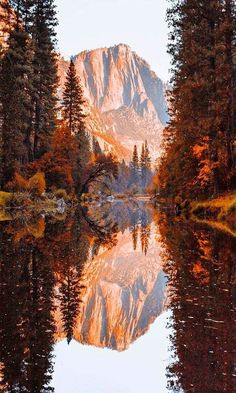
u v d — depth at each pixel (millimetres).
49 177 48469
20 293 10523
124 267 15930
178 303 9312
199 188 35062
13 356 6809
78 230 27875
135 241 24172
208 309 8805
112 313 9781
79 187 63906
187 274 12336
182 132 31953
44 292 10758
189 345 6906
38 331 7898
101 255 18547
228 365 6168
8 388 5703
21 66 39781
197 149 32875
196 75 29016
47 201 43031
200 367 6168
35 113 46344
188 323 7984
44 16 46594
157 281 12633
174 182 41281
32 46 41688
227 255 15430
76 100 63375
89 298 10867
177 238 22000
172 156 40844
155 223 34594
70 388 5727
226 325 7793
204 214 31875
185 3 30656
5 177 39812
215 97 29016
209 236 21188
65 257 16750
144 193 176500
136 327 8742
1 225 26656
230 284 10945
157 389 5645
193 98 29688
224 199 29516
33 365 6500
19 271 13133
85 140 68375
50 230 25734
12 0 41156
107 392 5602
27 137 44062
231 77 29031
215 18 29938
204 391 5426
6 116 38969
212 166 30547
